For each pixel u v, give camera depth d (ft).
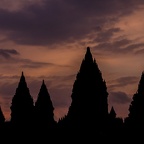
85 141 162.71
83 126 163.53
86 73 165.99
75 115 164.86
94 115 164.14
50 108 213.87
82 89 165.17
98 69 168.55
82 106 164.45
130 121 174.19
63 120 184.65
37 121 209.56
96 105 164.86
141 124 172.14
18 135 205.16
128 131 172.86
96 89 165.58
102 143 164.04
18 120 206.49
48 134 206.28
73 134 164.55
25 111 207.31
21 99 207.82
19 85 209.97
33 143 204.33
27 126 206.28
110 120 173.37
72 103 166.91
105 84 169.78
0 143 205.67
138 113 173.06
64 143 169.27
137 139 171.22
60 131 183.21
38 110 211.82
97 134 163.84
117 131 171.94
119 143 168.25
